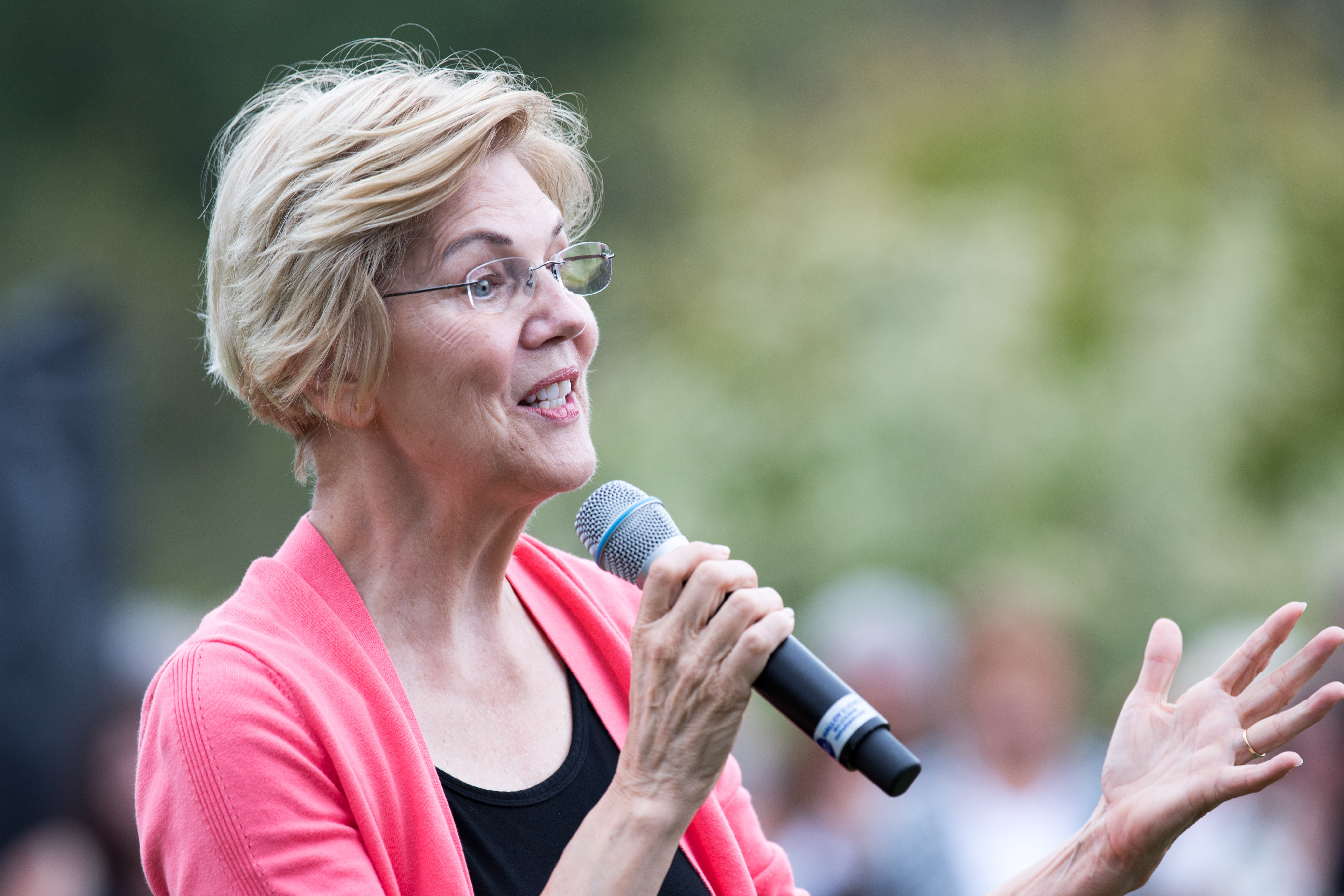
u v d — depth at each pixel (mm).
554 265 6785
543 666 7188
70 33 56281
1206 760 6762
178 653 6234
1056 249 33000
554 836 6605
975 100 38250
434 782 6301
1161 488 29516
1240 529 30188
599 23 56688
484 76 7039
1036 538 28906
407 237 6539
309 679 6219
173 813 5918
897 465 29641
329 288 6445
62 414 15781
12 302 16812
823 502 29672
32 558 15109
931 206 34250
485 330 6512
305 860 5820
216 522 52312
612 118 54281
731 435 31047
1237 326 31531
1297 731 6684
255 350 6609
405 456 6730
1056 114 36156
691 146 52688
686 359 33188
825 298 32094
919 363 30375
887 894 17453
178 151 57938
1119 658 28406
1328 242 34312
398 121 6609
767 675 6383
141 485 51656
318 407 6703
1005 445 29484
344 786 6035
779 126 51094
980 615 18422
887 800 19047
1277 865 18984
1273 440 31734
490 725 6789
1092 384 30797
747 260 34344
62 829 13273
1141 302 31984
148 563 51219
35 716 14633
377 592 6777
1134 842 6773
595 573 7836
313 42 55938
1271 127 35781
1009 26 46188
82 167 57562
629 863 6004
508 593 7336
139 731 6363
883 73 41219
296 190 6535
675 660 6207
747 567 6336
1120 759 6984
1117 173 34688
